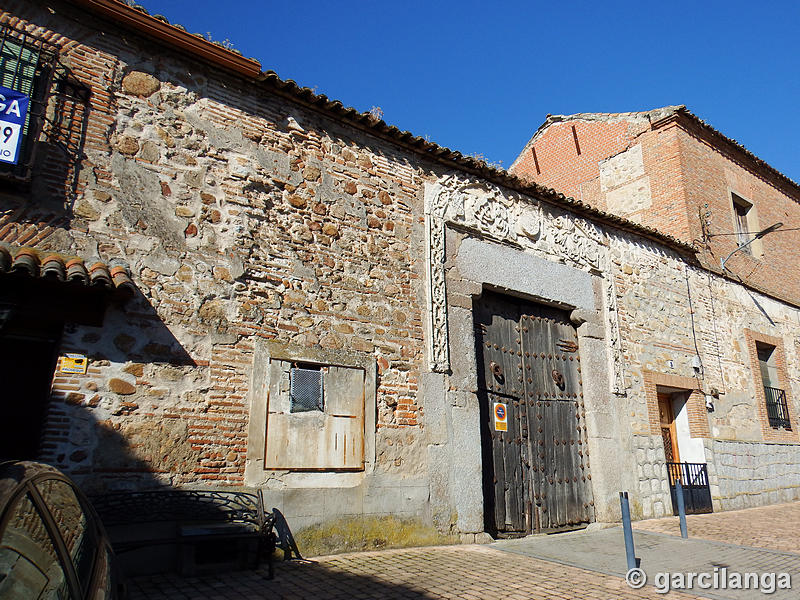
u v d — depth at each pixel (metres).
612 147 14.84
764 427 13.04
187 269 6.08
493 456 8.27
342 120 7.71
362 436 6.84
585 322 10.04
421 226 8.20
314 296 6.91
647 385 10.73
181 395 5.74
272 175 6.92
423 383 7.57
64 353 5.25
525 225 9.52
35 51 5.62
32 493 2.21
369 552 6.49
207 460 5.74
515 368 8.98
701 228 13.36
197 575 5.21
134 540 5.12
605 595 5.19
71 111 5.77
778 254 15.80
